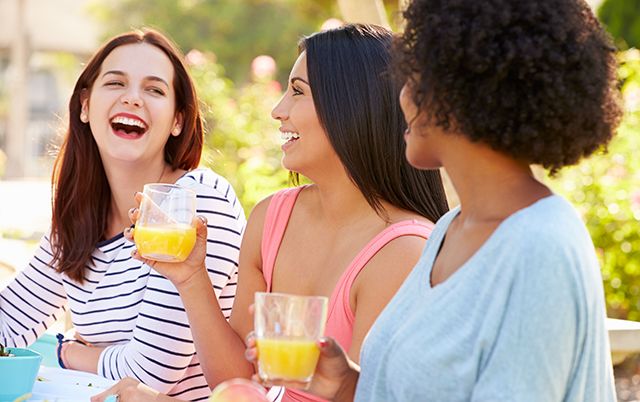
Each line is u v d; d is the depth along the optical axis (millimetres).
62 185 3094
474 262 1608
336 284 2436
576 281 1515
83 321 3066
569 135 1604
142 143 3066
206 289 2551
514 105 1579
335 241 2537
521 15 1573
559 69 1570
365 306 2363
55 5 20266
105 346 3053
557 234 1533
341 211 2533
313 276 2551
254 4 22734
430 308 1653
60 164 3119
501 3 1579
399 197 2484
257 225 2723
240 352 2594
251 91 7570
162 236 2373
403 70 1703
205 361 2590
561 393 1534
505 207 1650
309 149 2477
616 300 5641
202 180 3000
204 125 3492
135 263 2969
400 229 2389
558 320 1501
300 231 2631
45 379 2494
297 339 1751
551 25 1568
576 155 1641
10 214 9109
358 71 2430
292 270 2596
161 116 3096
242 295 2719
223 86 7406
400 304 1785
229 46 22531
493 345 1543
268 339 1752
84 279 3064
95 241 3068
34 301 3277
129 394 2350
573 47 1573
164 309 2812
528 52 1549
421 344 1632
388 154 2443
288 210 2676
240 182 6484
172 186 2400
